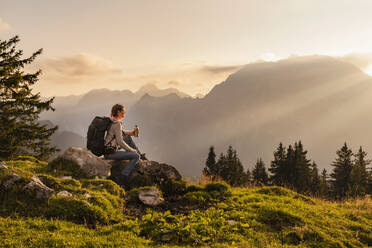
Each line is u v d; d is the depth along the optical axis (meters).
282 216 6.28
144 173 8.50
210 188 8.61
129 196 6.96
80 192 5.93
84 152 7.88
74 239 4.02
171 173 8.99
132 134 8.47
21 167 7.41
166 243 4.54
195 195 7.86
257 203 7.30
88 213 5.12
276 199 8.05
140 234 4.84
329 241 5.32
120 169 8.36
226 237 5.04
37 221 4.50
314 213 7.05
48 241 3.79
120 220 5.50
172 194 8.38
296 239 5.34
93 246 3.88
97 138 7.10
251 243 4.92
